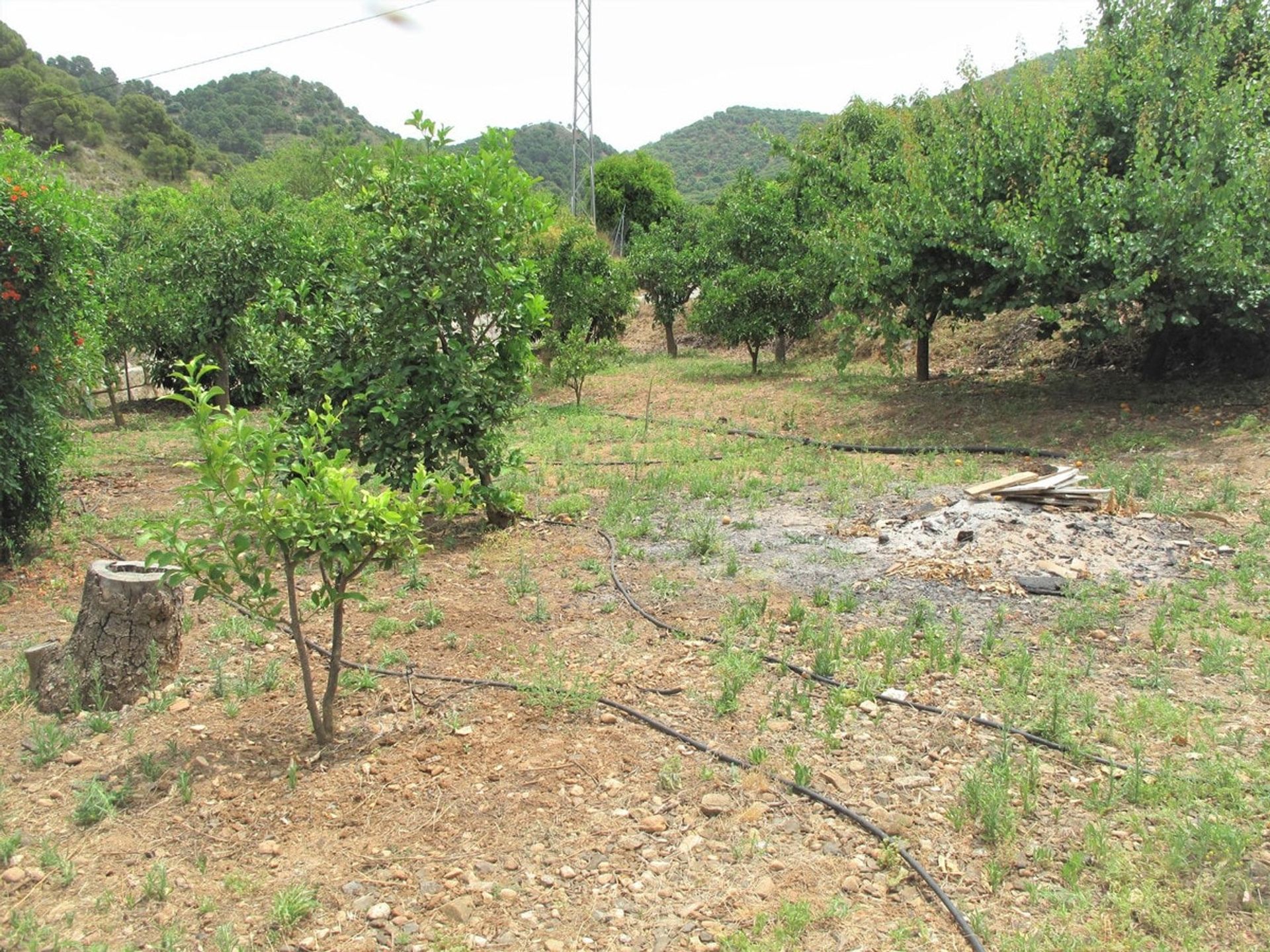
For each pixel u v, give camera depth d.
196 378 3.94
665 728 4.48
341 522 4.05
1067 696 4.63
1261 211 9.62
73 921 3.26
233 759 4.33
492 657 5.40
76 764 4.32
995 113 11.67
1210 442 9.18
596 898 3.35
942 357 16.81
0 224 7.09
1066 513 7.30
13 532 7.64
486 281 7.79
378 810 3.90
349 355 7.88
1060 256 10.26
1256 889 3.24
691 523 8.06
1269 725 4.30
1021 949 3.00
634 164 43.47
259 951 3.09
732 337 18.41
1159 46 11.25
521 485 9.43
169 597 5.02
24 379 7.48
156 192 25.38
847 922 3.20
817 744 4.34
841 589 6.29
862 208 15.07
